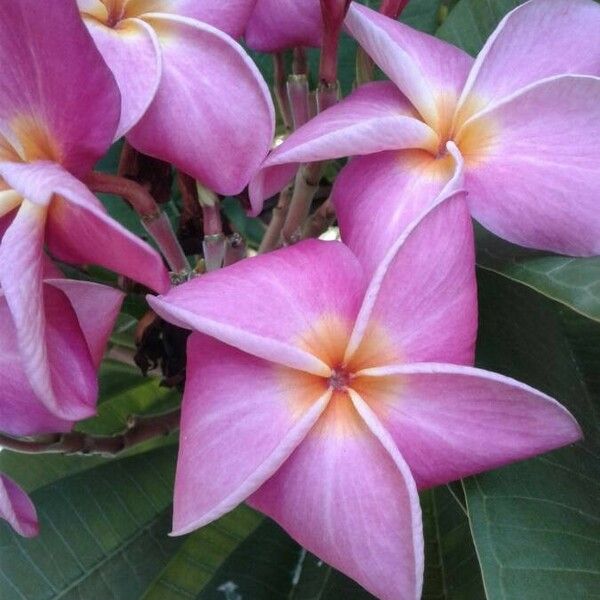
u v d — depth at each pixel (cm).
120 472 28
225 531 25
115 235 16
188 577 24
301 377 17
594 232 18
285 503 17
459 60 20
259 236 30
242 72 18
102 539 26
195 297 16
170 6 19
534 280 18
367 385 17
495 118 18
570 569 18
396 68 19
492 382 16
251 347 16
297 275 17
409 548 16
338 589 23
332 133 17
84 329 18
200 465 16
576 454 20
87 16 18
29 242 16
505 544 18
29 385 17
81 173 17
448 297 17
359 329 16
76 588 26
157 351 23
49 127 17
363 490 16
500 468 19
